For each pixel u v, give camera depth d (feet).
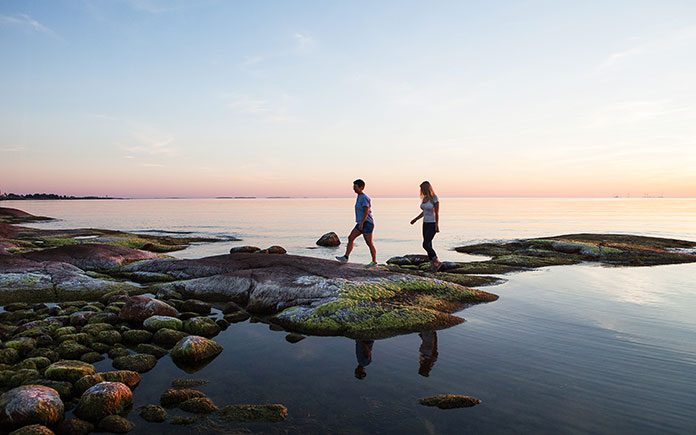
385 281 39.40
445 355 25.11
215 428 17.06
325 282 38.52
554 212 339.36
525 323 31.63
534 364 23.50
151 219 219.00
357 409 18.47
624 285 46.55
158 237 109.09
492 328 30.42
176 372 23.17
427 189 55.31
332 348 26.78
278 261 48.62
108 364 24.32
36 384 20.02
